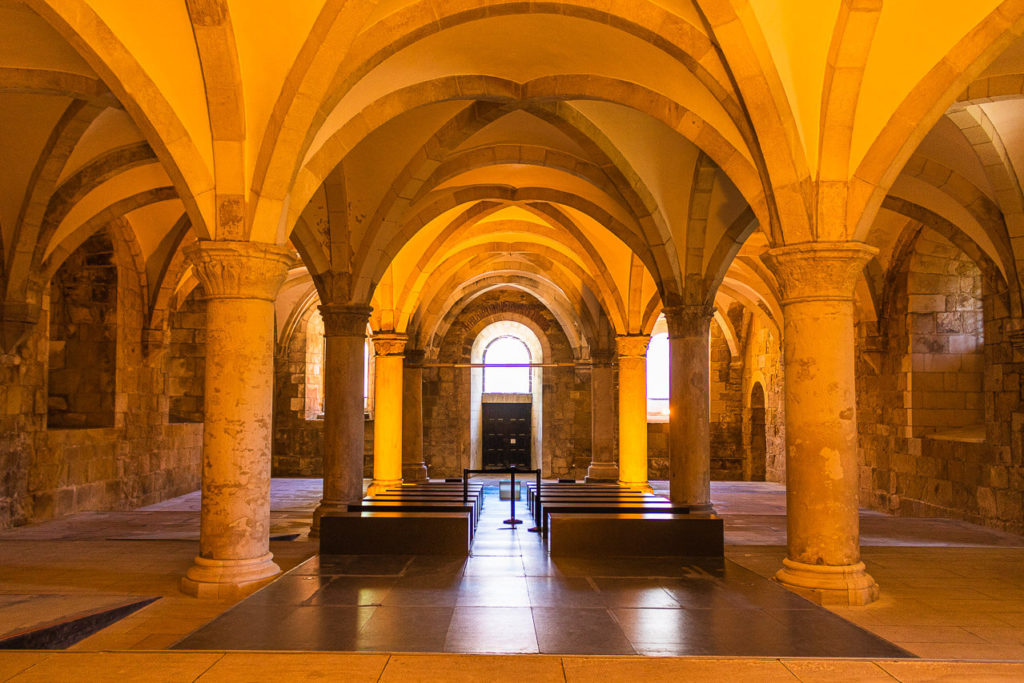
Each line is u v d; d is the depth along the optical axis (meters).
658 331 24.83
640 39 7.59
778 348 20.75
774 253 6.94
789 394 6.98
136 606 6.41
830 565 6.69
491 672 4.24
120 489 14.90
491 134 10.87
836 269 6.78
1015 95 8.16
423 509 9.05
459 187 13.20
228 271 6.90
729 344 24.03
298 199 7.64
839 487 6.73
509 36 8.00
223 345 6.94
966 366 14.45
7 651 4.54
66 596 6.66
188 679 4.08
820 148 6.81
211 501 6.91
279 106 6.80
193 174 6.87
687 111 7.96
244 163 6.92
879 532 11.45
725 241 11.05
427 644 4.95
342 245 10.92
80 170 10.54
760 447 23.17
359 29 6.67
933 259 14.41
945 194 11.62
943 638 5.69
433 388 24.88
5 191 10.38
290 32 6.63
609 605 6.00
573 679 4.12
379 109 8.17
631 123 10.04
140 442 15.79
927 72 6.61
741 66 6.70
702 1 6.59
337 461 11.03
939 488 13.55
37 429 12.21
